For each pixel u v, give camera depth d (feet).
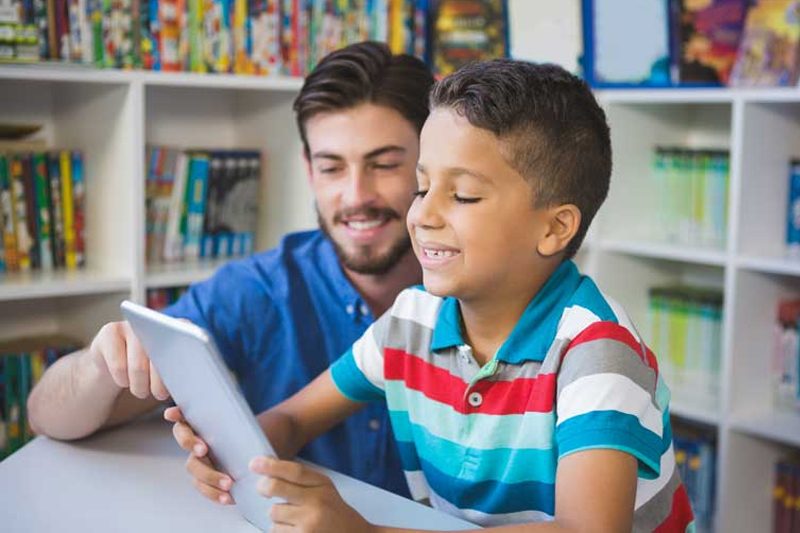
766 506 8.73
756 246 8.36
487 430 3.41
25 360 7.41
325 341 4.89
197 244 8.30
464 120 3.18
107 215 7.61
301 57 8.23
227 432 3.03
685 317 9.19
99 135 7.61
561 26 9.21
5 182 7.40
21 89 7.98
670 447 3.55
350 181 4.70
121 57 7.38
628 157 9.27
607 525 2.82
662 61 8.77
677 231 9.26
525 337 3.34
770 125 8.34
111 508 3.45
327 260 4.97
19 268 7.54
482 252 3.20
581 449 2.95
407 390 3.68
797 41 8.08
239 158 8.46
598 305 3.32
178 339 2.81
